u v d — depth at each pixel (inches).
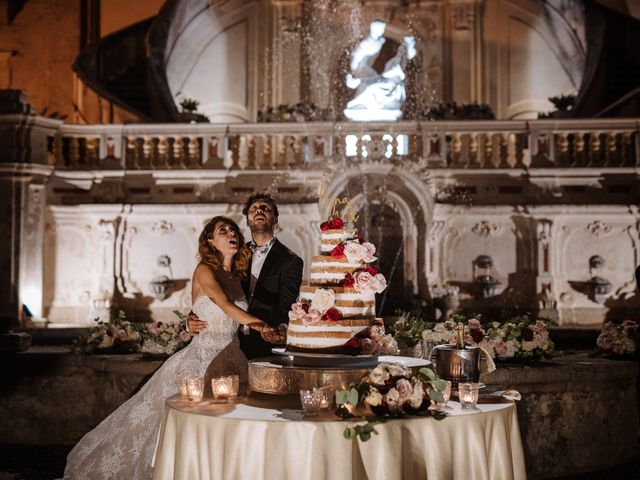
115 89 781.3
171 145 569.0
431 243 542.0
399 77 762.8
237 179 556.1
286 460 161.2
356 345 179.9
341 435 162.4
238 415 171.0
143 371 295.9
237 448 164.2
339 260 186.4
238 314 206.5
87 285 542.3
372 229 551.8
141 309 539.5
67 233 544.7
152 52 751.7
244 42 821.9
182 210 540.7
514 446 185.5
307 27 812.6
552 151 552.1
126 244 543.5
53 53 858.8
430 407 176.4
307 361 182.1
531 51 811.4
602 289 522.3
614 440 281.0
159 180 559.2
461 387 180.9
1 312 504.4
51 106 853.2
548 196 549.6
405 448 166.2
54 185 553.3
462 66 808.3
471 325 273.7
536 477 264.4
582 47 782.5
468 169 550.3
